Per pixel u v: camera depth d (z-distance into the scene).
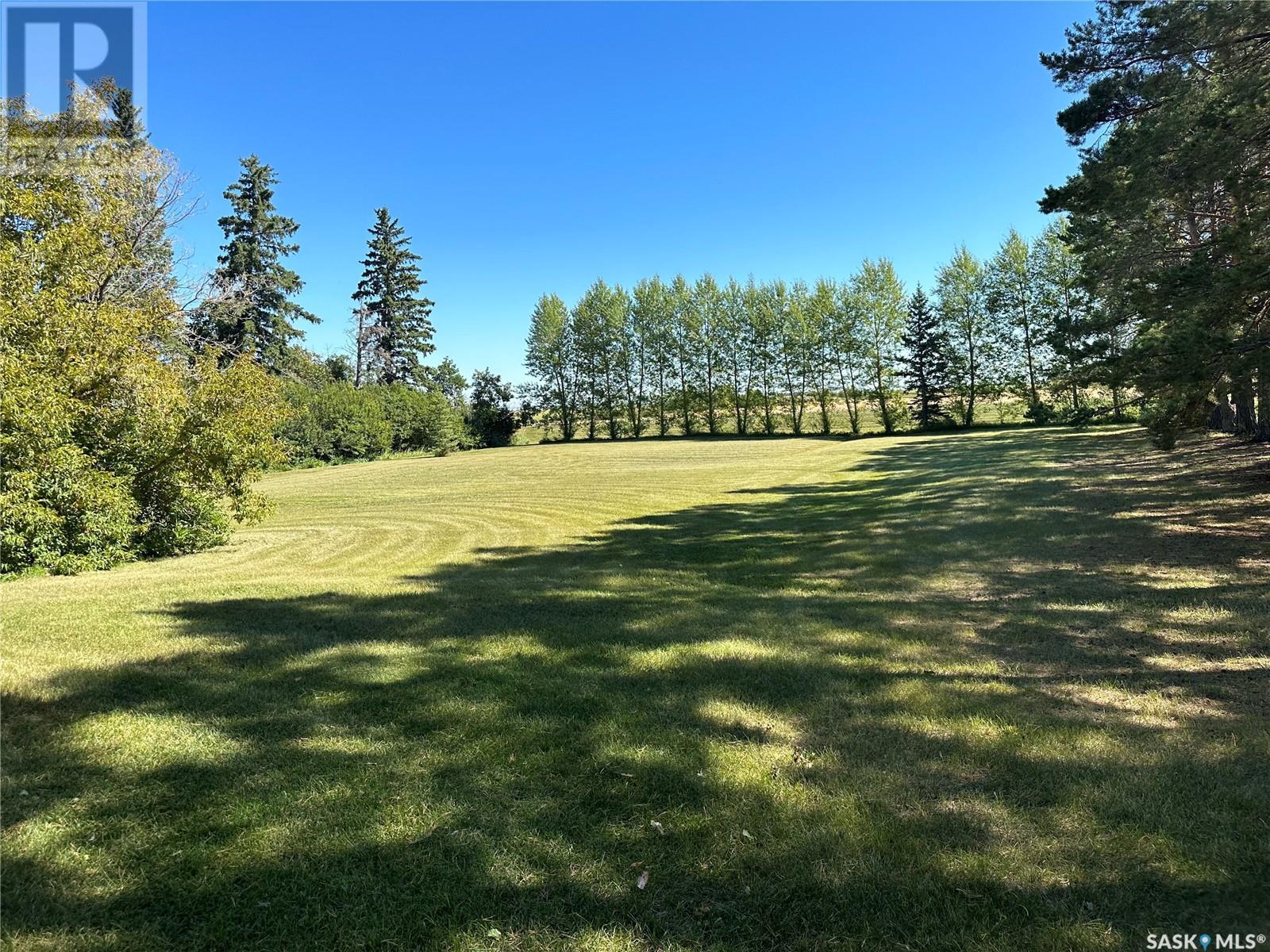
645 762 3.27
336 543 12.22
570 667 4.72
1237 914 2.18
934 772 3.15
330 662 4.78
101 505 9.52
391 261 55.06
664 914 2.24
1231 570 6.98
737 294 53.06
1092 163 12.39
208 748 3.37
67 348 9.56
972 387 44.94
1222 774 3.03
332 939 2.12
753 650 5.13
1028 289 41.47
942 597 6.83
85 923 2.15
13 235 9.59
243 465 11.49
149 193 17.47
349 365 52.25
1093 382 12.89
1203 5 9.18
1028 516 11.29
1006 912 2.21
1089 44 11.60
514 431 57.22
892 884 2.36
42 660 4.74
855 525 11.88
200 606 6.55
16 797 2.85
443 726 3.70
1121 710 3.81
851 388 49.06
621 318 56.12
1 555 8.48
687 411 56.19
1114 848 2.53
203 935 2.12
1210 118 8.78
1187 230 14.60
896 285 46.56
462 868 2.46
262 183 41.22
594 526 13.30
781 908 2.26
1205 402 9.33
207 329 31.69
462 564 9.72
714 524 12.87
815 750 3.40
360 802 2.89
